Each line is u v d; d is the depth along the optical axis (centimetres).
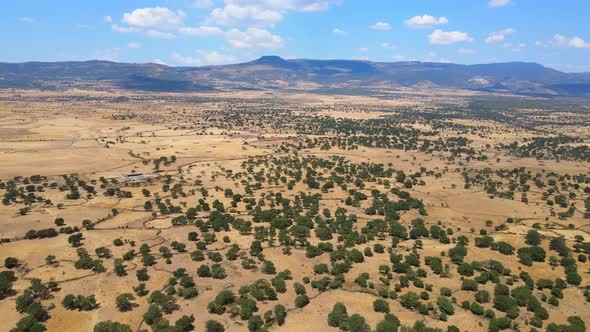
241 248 12988
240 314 9288
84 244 13162
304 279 10969
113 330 8419
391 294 10275
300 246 13250
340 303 9450
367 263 12125
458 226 15825
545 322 9338
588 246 13300
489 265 11838
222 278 11069
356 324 8644
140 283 10775
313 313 9531
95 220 15438
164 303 9556
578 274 11544
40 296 9912
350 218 15650
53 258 11969
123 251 12712
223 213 16238
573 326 8738
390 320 8912
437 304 9825
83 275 11125
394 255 12194
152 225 15012
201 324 9006
